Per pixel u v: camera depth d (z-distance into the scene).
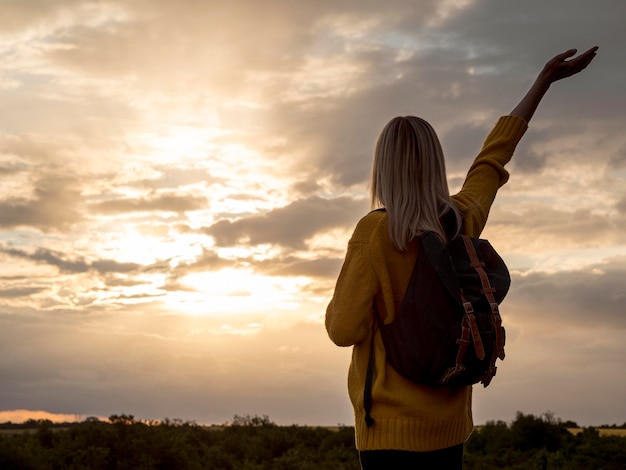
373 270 2.61
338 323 2.61
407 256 2.61
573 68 3.31
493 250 2.64
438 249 2.51
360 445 2.62
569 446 23.41
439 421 2.53
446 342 2.41
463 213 2.84
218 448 21.48
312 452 24.23
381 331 2.59
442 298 2.46
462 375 2.44
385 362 2.58
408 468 2.53
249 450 22.77
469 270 2.52
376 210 2.70
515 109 3.30
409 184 2.66
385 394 2.53
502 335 2.45
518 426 24.53
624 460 20.89
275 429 25.88
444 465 2.58
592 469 20.19
